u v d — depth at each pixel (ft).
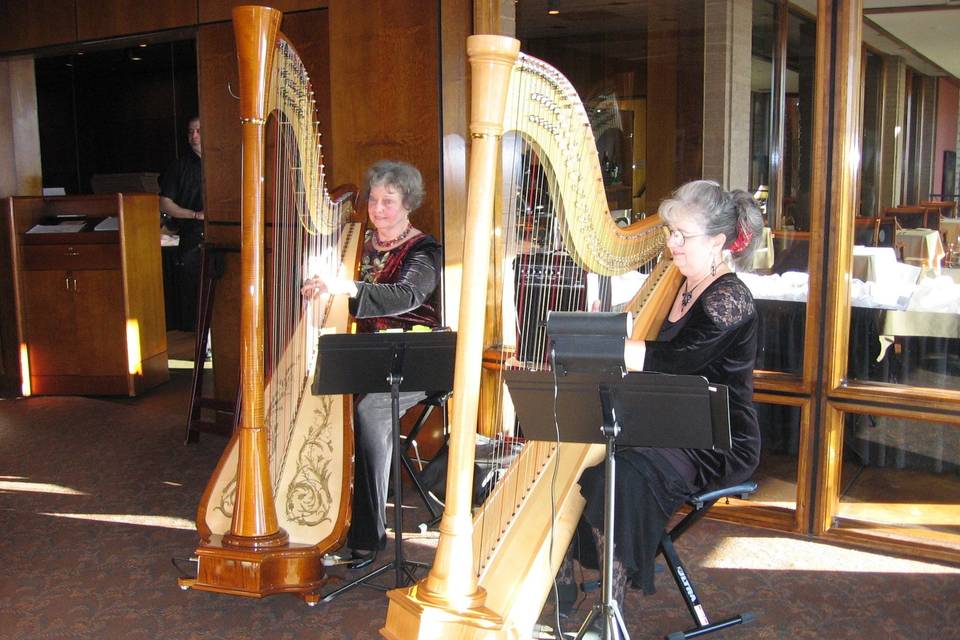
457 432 7.07
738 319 8.54
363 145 14.56
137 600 10.46
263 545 9.80
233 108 16.66
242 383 9.75
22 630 9.76
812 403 11.74
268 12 8.82
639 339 8.87
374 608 10.21
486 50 6.41
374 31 14.14
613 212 12.96
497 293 13.16
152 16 17.43
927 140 10.82
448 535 7.20
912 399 11.14
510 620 7.11
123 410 19.24
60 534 12.48
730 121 12.04
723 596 10.41
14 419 18.53
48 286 20.20
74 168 32.27
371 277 11.84
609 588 7.28
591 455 8.54
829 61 11.08
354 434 11.05
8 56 19.69
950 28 10.44
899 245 11.16
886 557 11.43
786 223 11.75
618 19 12.64
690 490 8.73
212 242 17.10
